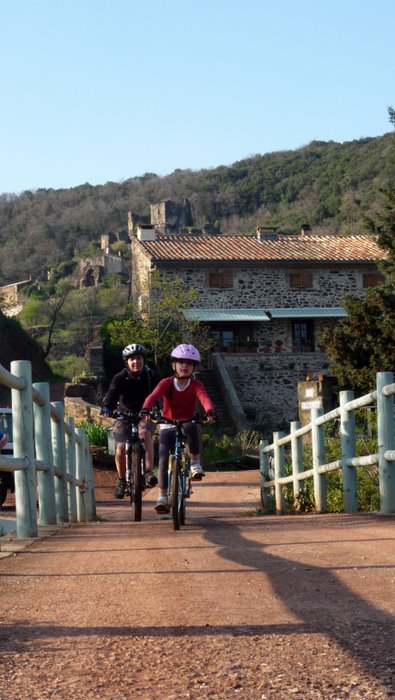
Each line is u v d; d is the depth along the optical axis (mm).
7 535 7680
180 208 119750
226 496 19469
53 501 8836
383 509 8242
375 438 14133
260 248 44219
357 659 2506
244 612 3350
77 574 4723
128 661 2650
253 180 138375
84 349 60719
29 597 3969
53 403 9523
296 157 140375
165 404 8367
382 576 4039
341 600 3496
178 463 8359
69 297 71000
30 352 48094
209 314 41219
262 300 42625
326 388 28094
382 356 28203
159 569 4777
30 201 149500
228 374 41531
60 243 137250
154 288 40688
